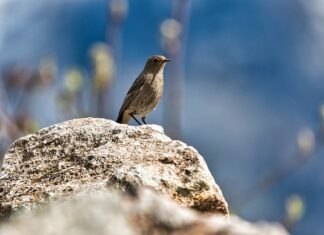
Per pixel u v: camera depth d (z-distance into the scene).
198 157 8.04
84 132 8.74
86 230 5.70
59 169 8.38
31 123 12.74
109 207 5.89
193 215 6.21
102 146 8.42
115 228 5.77
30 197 7.85
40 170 8.44
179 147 8.22
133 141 8.45
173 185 7.68
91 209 5.81
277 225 6.28
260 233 6.01
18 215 7.61
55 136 8.78
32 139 8.84
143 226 6.01
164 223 6.05
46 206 7.59
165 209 6.11
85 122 9.02
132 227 5.93
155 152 8.20
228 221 6.24
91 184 7.71
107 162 8.12
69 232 5.68
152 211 6.08
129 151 8.24
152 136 8.51
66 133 8.78
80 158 8.45
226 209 7.75
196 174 7.84
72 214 5.77
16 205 7.75
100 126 8.78
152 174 7.69
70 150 8.60
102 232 5.71
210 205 7.71
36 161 8.59
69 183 7.95
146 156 8.13
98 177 7.95
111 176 7.77
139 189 6.75
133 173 7.56
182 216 6.12
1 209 7.86
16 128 12.63
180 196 7.67
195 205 7.66
